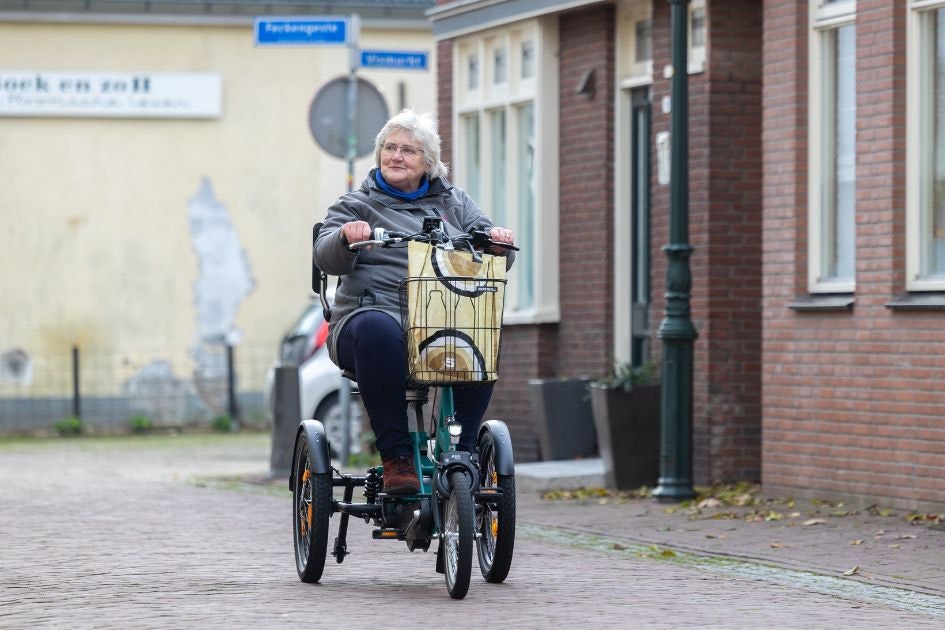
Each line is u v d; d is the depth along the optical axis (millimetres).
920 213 26312
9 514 27719
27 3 58250
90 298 59500
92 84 59156
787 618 16688
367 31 60969
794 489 28375
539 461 36438
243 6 59750
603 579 19562
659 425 30781
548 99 36375
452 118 40188
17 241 59000
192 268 60156
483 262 17188
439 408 17906
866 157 26906
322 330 41938
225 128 60219
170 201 59938
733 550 22438
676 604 17516
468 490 17125
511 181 37781
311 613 16469
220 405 60500
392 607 16891
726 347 31094
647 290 34406
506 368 37500
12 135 58875
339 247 17547
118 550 22516
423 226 17594
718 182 31078
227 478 36188
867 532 23969
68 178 59250
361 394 17688
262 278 60594
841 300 27469
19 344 59031
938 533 23734
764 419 29047
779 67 28781
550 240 36438
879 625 16375
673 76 28328
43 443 53156
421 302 16984
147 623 15828
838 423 27391
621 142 34781
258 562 21203
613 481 30719
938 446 25484
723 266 31078
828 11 28016
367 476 18750
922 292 26172
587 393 34219
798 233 28484
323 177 60906
